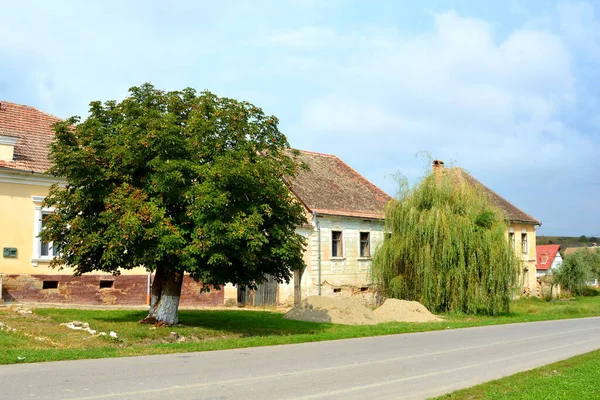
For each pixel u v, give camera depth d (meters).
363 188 41.00
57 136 17.19
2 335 13.57
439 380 10.77
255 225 16.28
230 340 15.59
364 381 10.27
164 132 16.05
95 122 17.23
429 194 31.06
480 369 12.36
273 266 19.00
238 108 18.48
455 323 25.08
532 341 18.50
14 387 8.38
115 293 24.98
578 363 13.55
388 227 31.78
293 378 10.21
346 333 19.12
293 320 23.84
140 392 8.34
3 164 22.47
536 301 46.53
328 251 34.31
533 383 10.61
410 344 16.75
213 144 17.14
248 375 10.27
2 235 22.45
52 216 17.52
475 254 29.53
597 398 9.38
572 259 53.62
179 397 8.14
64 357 11.27
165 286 18.47
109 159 16.50
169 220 16.17
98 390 8.37
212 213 16.14
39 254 23.28
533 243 53.00
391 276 31.02
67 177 16.95
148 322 18.17
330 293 34.09
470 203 30.84
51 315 18.72
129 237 15.35
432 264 29.55
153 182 16.27
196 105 18.03
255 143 18.33
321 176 38.84
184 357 12.34
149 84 18.31
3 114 25.56
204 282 17.14
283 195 18.06
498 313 30.72
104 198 16.33
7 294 22.30
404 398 8.97
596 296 55.50
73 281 24.00
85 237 16.53
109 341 14.59
